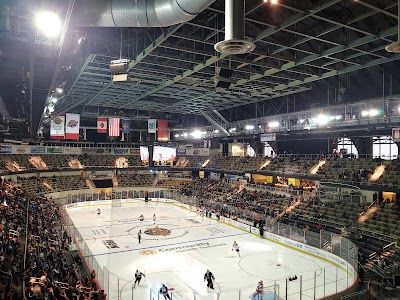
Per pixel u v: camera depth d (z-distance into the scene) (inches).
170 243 1300.4
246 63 1181.7
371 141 1759.4
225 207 1718.8
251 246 1268.5
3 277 537.3
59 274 717.9
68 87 1685.5
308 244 1167.6
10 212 952.9
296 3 747.4
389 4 726.5
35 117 1608.0
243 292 829.8
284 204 1643.7
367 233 1184.2
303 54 1184.2
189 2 522.0
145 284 882.8
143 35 1097.4
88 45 1122.7
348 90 1485.0
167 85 1578.5
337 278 913.5
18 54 635.5
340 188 1530.5
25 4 504.1
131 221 1705.2
